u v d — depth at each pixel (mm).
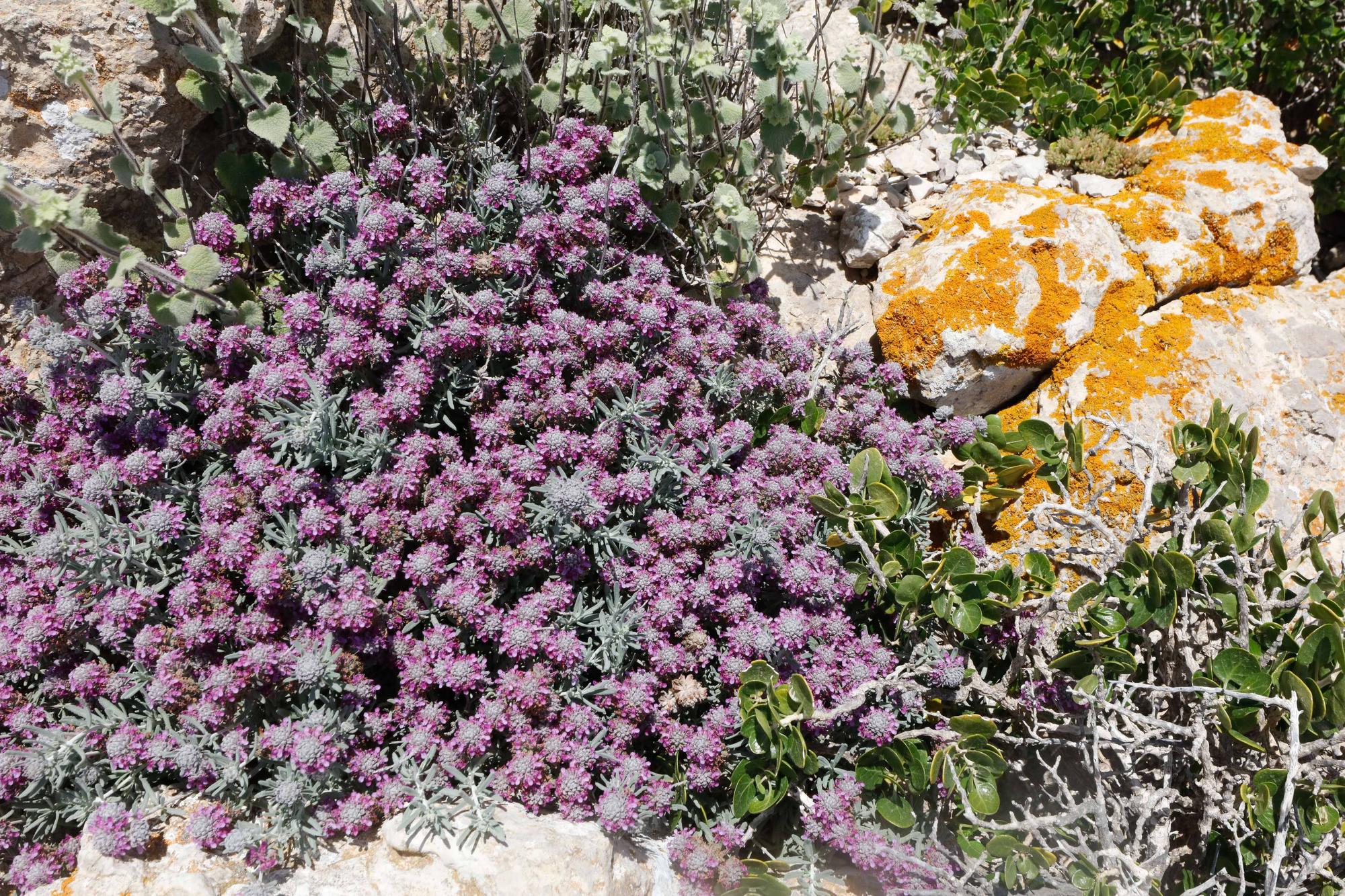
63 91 591
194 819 500
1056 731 601
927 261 725
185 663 531
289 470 570
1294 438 682
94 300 583
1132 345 699
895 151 808
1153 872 538
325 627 535
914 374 710
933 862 538
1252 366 695
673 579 566
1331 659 536
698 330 660
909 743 545
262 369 582
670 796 528
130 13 592
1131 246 726
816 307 750
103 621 536
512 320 626
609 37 651
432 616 562
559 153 645
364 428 581
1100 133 795
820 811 534
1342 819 548
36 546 546
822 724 548
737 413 656
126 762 511
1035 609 584
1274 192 737
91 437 592
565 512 548
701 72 639
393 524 560
